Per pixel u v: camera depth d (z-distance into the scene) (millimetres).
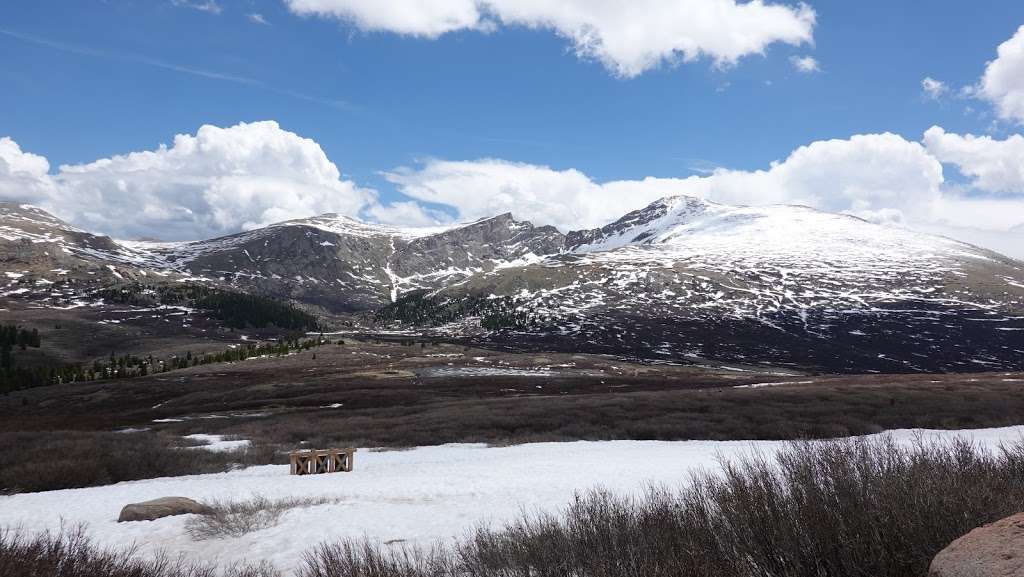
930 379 72250
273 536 11398
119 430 49281
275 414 56062
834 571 4293
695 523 5660
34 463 23359
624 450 26906
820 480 5500
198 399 77562
